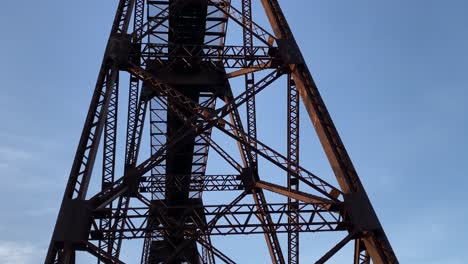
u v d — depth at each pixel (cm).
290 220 1369
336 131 1390
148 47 1611
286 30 1661
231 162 1889
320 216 1304
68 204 1219
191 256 2458
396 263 1172
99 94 1450
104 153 1565
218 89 1794
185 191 2116
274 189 1553
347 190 1305
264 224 1297
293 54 1580
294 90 1616
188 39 2106
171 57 1630
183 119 1538
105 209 1241
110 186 1319
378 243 1226
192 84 1748
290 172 1378
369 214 1258
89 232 1212
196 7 1905
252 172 1817
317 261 1216
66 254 1148
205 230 1318
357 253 1277
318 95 1471
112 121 1562
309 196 1359
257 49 1633
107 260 1188
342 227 1288
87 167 1279
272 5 1758
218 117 1470
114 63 1520
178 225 1296
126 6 1694
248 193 1808
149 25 1945
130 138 1919
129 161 1842
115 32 1628
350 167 1330
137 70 1550
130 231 1244
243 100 1516
